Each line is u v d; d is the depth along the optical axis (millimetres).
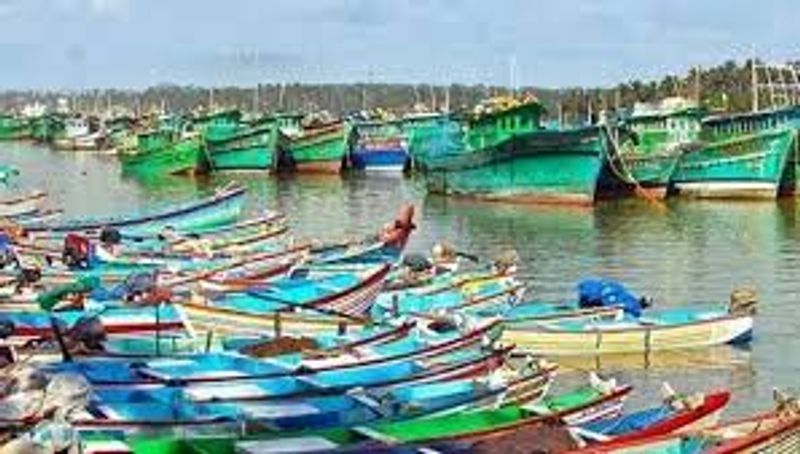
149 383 20141
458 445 17594
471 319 27578
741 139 74250
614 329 30844
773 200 74438
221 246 40469
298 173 100688
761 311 37625
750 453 18531
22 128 184750
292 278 32875
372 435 18250
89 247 34656
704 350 31875
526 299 38938
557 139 70750
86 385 17141
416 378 21781
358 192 84875
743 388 28078
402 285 33781
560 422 19000
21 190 87625
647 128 81750
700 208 71375
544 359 28422
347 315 27578
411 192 84562
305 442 17625
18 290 28266
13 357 21375
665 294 41031
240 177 98438
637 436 18016
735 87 125688
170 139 102812
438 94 174250
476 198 76000
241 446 17312
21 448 14633
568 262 49094
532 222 64625
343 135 99625
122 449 16641
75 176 103188
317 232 60750
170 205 73688
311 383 20812
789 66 94375
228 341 24516
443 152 77688
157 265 34469
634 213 68875
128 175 102500
